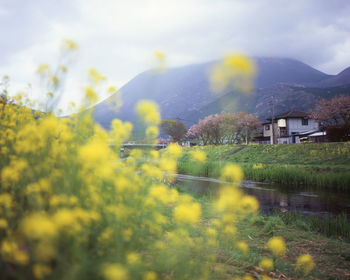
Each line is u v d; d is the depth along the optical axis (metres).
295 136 47.19
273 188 13.48
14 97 2.46
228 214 1.74
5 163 1.68
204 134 52.38
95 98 1.77
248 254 3.09
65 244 1.22
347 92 165.50
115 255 1.41
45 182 1.42
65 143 1.76
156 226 2.07
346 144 21.55
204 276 1.78
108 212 1.55
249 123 47.53
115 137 1.90
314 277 2.98
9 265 1.28
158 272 1.79
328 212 8.46
